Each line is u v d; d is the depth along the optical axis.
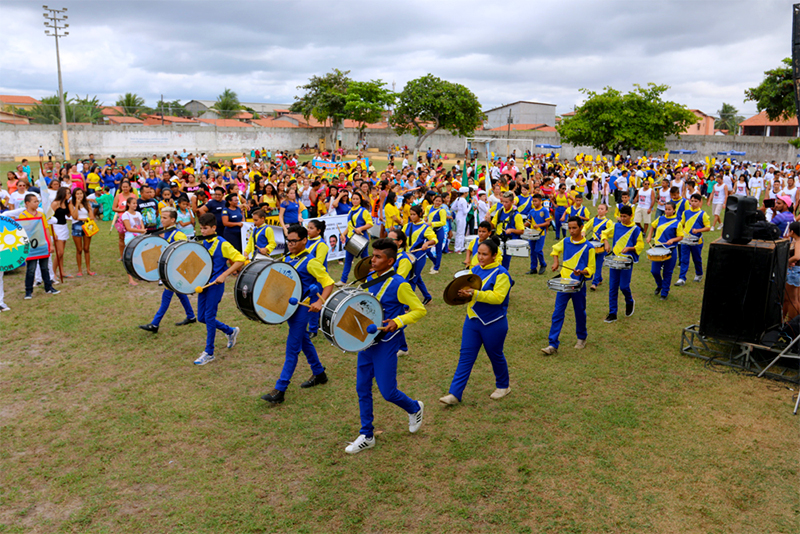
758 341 6.59
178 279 6.76
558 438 5.20
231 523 4.06
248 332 8.16
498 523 4.05
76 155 47.81
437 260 11.88
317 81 62.03
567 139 45.97
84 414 5.67
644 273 11.98
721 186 18.42
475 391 6.23
